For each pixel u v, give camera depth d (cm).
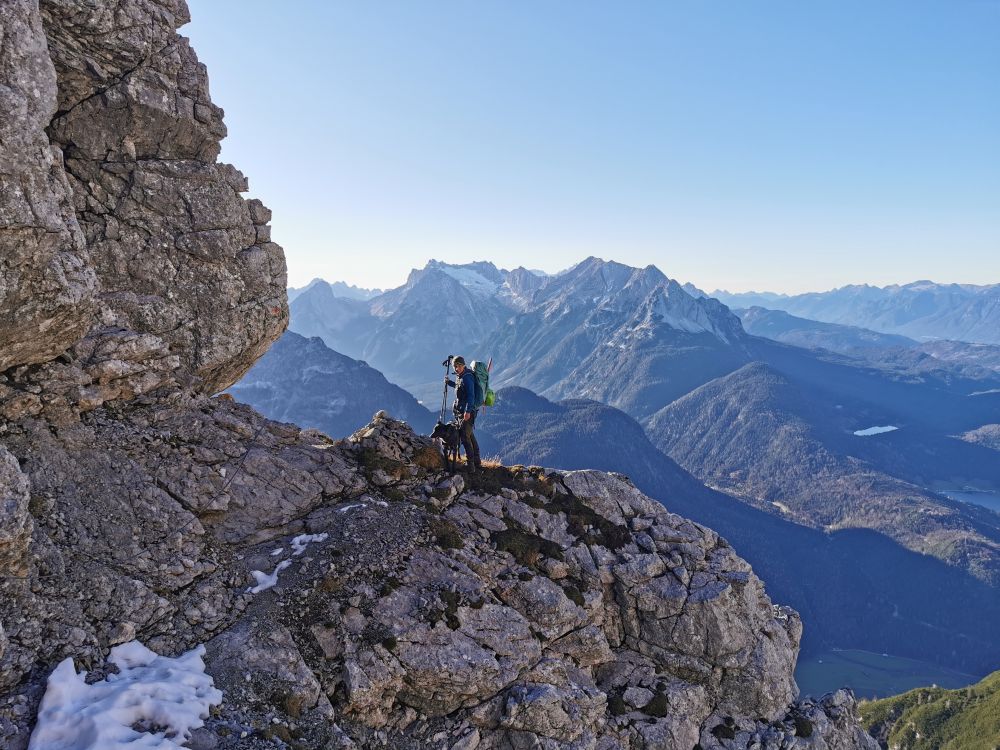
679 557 2080
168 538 1473
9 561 1170
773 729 1941
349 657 1429
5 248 1257
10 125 1262
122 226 1816
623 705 1814
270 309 2103
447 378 2130
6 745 1019
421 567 1669
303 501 1734
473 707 1534
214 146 1977
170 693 1178
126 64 1753
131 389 1659
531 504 2066
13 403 1423
